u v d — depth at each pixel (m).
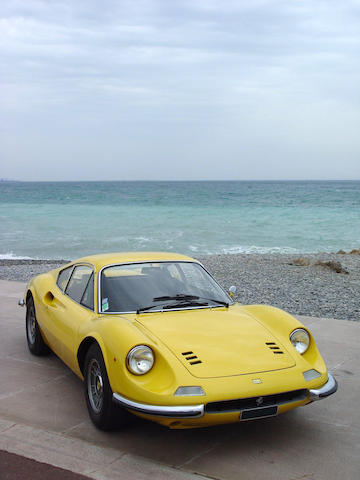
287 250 25.00
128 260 4.86
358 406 4.45
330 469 3.30
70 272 5.37
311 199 79.44
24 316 8.04
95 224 38.53
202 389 3.29
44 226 36.94
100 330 3.88
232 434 3.83
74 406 4.35
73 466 3.25
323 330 7.21
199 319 4.14
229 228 35.81
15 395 4.59
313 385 3.60
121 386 3.46
